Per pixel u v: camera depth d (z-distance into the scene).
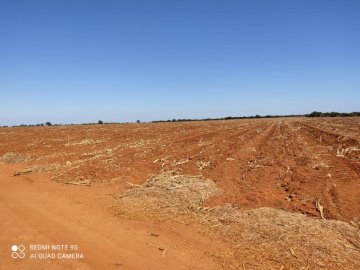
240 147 24.58
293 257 7.71
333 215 10.06
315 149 23.02
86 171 16.78
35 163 19.91
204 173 15.98
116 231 9.33
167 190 12.76
